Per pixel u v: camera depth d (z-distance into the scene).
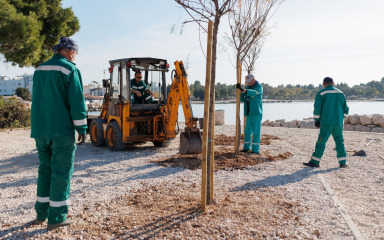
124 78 8.49
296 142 10.07
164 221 3.53
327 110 6.16
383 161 6.86
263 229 3.33
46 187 3.44
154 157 7.61
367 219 3.67
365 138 10.77
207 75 3.58
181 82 7.50
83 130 3.37
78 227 3.41
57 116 3.23
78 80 3.33
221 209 3.88
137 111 8.70
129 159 7.43
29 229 3.36
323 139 6.25
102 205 4.11
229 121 29.22
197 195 4.48
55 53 3.42
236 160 6.74
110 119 9.07
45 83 3.23
